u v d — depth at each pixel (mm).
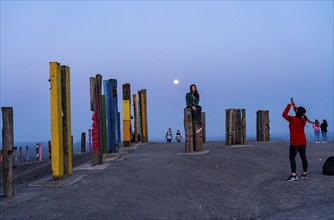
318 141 29203
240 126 21266
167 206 9195
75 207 8602
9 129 9133
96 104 14258
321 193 10398
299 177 12625
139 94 25625
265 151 19281
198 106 17500
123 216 8250
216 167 14539
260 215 8938
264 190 11336
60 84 11367
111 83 17953
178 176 12516
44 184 10711
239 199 10281
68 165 11742
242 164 15445
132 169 13406
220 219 8609
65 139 11664
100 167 13633
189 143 17094
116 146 18031
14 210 8258
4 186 9062
